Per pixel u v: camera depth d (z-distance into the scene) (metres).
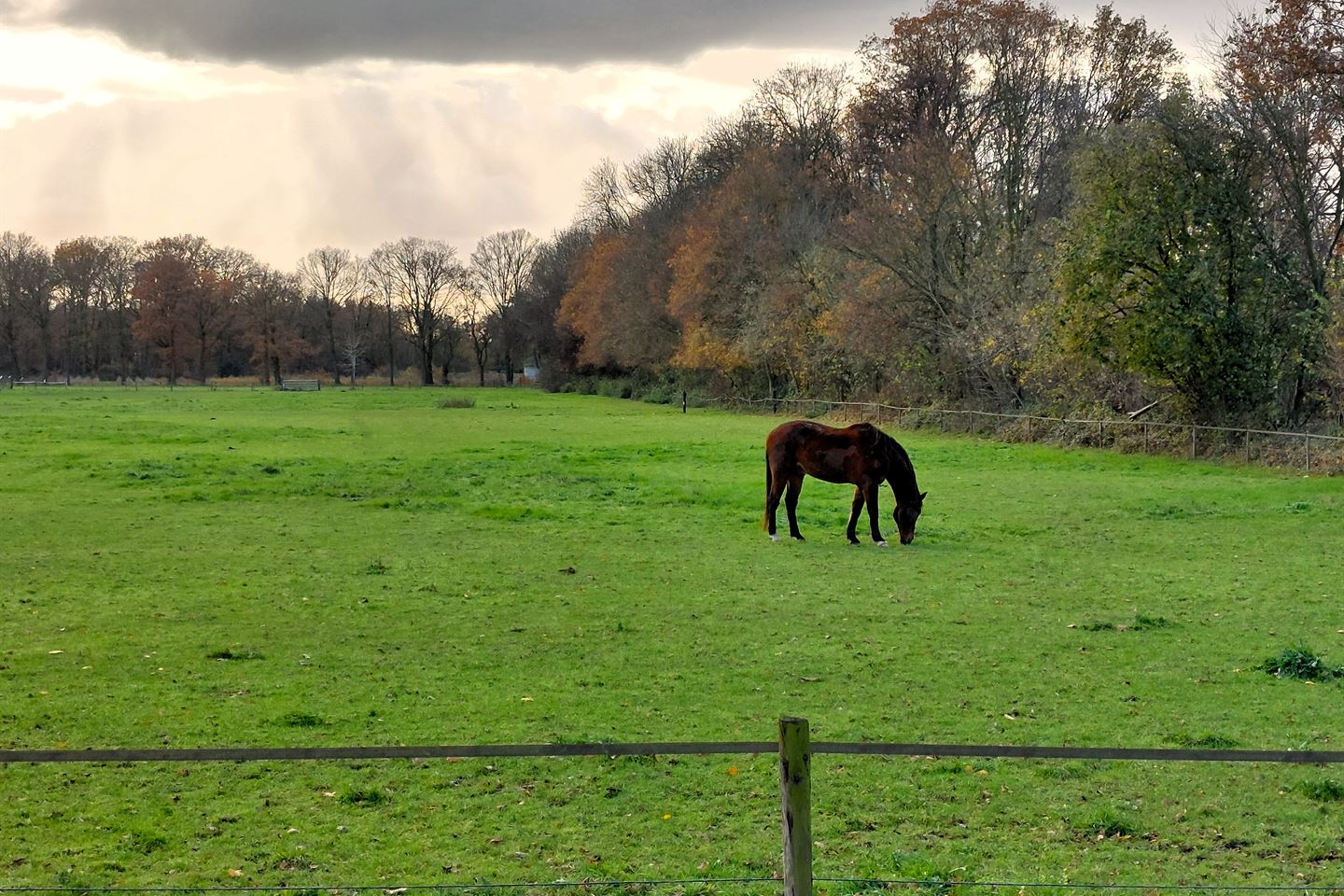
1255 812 8.43
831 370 59.50
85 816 8.17
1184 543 20.56
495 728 10.12
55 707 10.66
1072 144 44.28
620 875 7.25
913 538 20.97
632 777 9.09
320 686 11.46
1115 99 51.00
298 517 23.73
